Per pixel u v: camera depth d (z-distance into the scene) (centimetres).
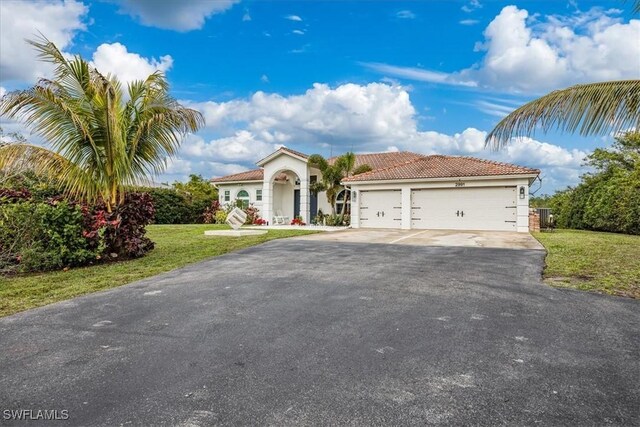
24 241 895
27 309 580
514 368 363
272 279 753
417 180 2081
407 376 348
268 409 295
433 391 321
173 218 2714
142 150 1078
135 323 501
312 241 1430
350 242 1395
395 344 421
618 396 313
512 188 1911
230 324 491
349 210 2605
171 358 391
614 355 392
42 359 393
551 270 831
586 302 582
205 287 696
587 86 740
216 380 343
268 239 1479
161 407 300
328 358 387
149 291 677
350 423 276
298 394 317
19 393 324
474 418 282
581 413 288
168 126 1074
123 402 308
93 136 1005
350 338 439
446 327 473
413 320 500
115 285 743
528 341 429
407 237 1591
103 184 1036
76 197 1022
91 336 456
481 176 1927
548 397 311
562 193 3297
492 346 415
